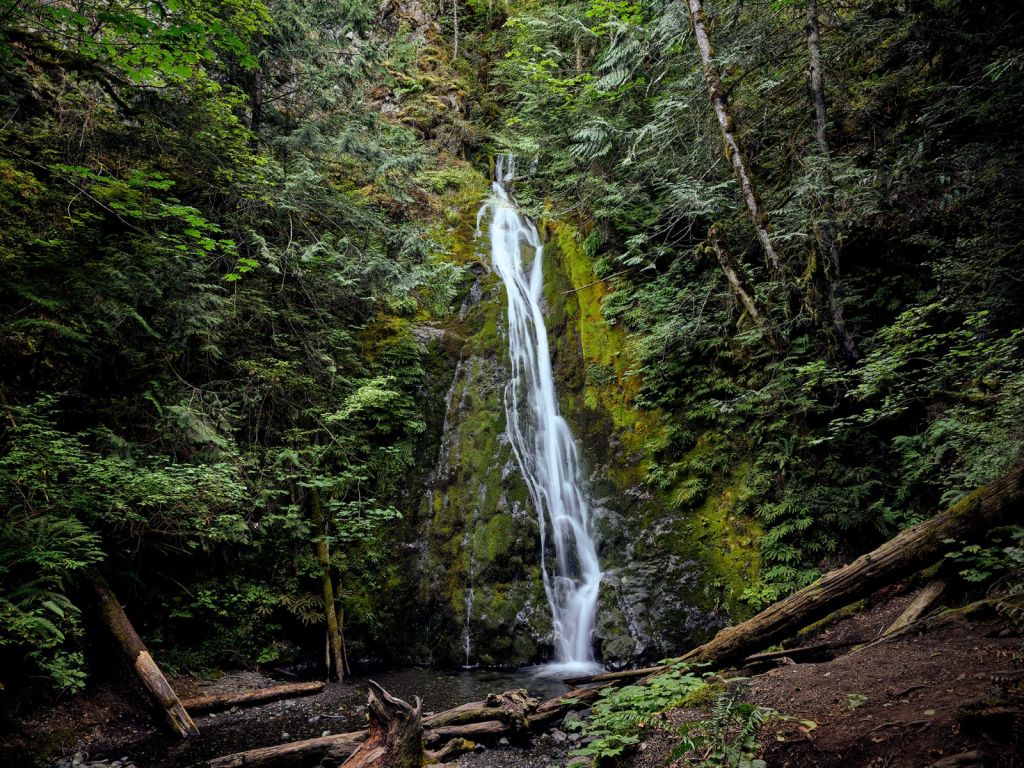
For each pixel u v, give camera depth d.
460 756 5.53
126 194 7.25
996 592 5.43
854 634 6.35
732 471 9.48
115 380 8.69
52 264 7.19
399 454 10.88
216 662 8.23
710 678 5.73
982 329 7.25
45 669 6.46
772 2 9.61
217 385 9.70
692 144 11.33
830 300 8.50
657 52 12.01
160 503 7.42
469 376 11.78
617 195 11.95
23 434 6.76
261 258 10.51
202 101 8.97
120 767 5.76
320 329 11.02
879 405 8.52
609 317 11.71
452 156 17.00
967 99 7.57
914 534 5.98
